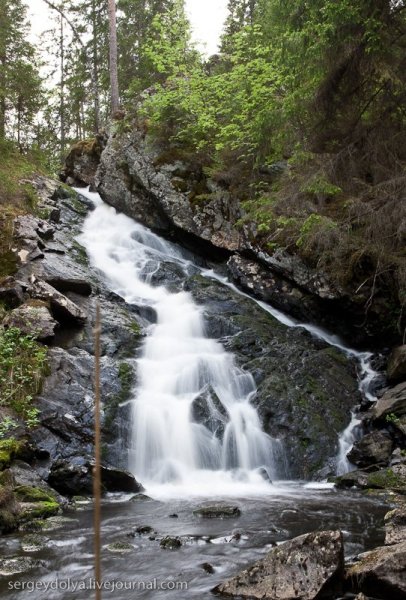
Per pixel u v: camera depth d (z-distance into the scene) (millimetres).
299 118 10891
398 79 9742
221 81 15188
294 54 9945
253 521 6613
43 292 11406
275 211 12195
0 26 21906
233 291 14258
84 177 20453
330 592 4316
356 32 9492
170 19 16922
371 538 5848
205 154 15930
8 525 6160
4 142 18203
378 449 9414
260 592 4406
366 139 10922
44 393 9367
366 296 12578
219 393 10523
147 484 8789
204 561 5250
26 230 13594
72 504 7414
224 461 9508
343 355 12383
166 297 13922
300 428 10047
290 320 13773
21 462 7926
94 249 15422
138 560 5277
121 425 9375
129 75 26719
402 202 10312
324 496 8039
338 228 11148
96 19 27922
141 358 11250
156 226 16484
